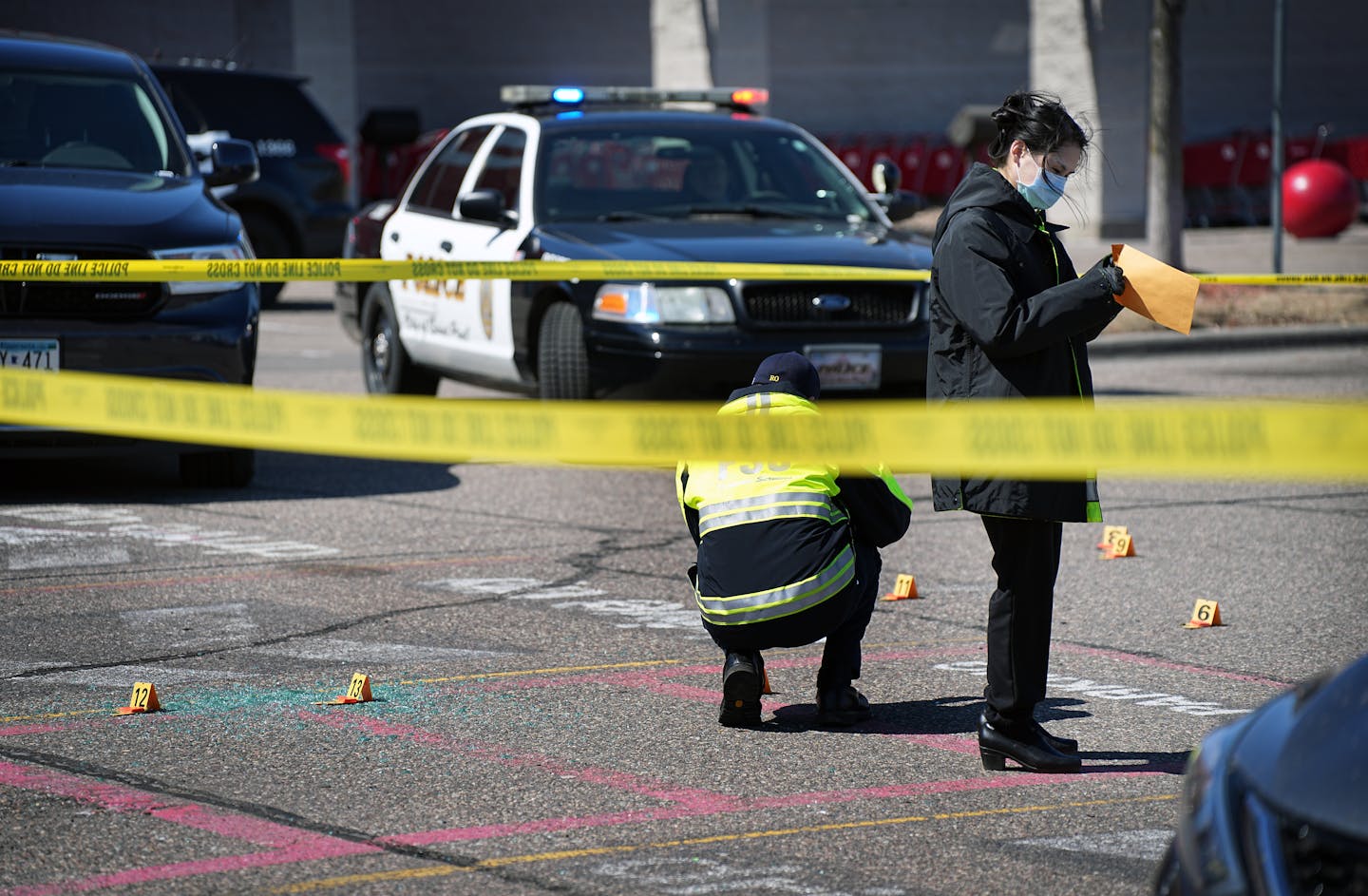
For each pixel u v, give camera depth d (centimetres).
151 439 2258
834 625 1362
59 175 2331
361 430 1311
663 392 2392
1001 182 1222
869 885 1044
